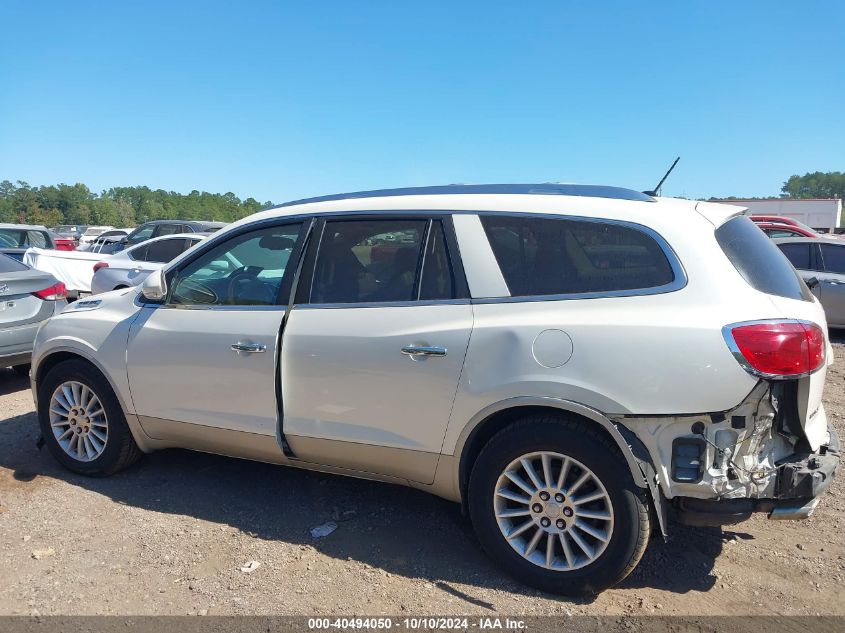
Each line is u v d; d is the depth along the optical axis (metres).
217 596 3.13
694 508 2.93
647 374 2.86
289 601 3.09
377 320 3.42
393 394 3.36
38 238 14.72
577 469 3.05
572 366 2.97
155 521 3.86
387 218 3.58
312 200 4.00
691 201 3.44
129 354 4.12
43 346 4.48
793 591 3.18
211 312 3.92
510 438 3.12
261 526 3.82
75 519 3.88
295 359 3.58
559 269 3.17
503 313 3.17
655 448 2.90
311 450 3.65
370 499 4.18
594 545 3.06
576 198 3.32
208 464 4.71
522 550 3.18
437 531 3.77
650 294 2.98
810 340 2.85
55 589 3.18
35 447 4.99
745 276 3.00
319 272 3.69
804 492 2.87
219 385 3.82
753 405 2.83
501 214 3.34
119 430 4.30
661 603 3.07
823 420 3.32
